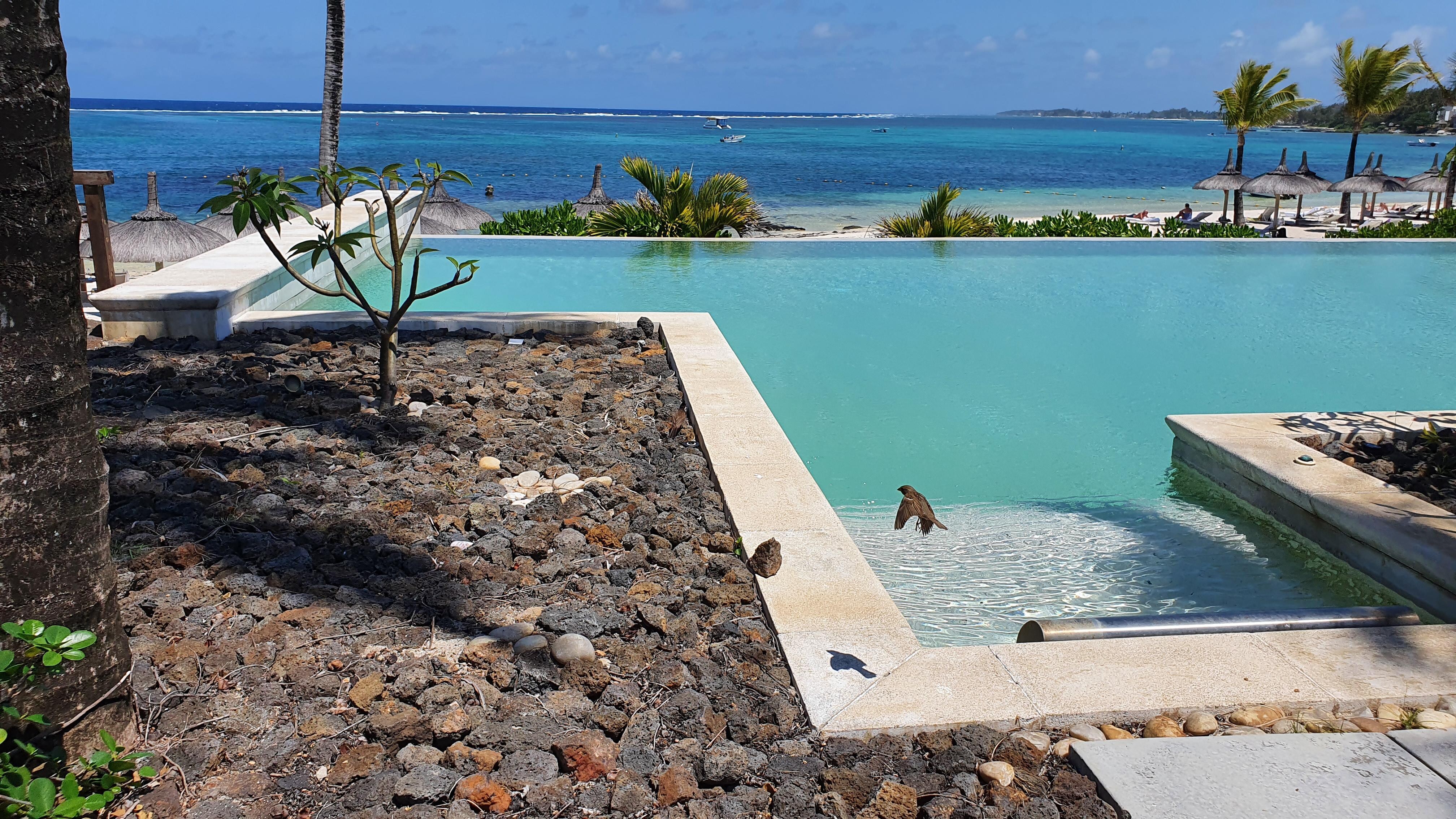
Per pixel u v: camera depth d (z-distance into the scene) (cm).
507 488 430
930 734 257
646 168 1516
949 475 566
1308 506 438
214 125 11250
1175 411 688
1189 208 3127
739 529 373
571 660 285
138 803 225
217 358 610
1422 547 376
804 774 242
